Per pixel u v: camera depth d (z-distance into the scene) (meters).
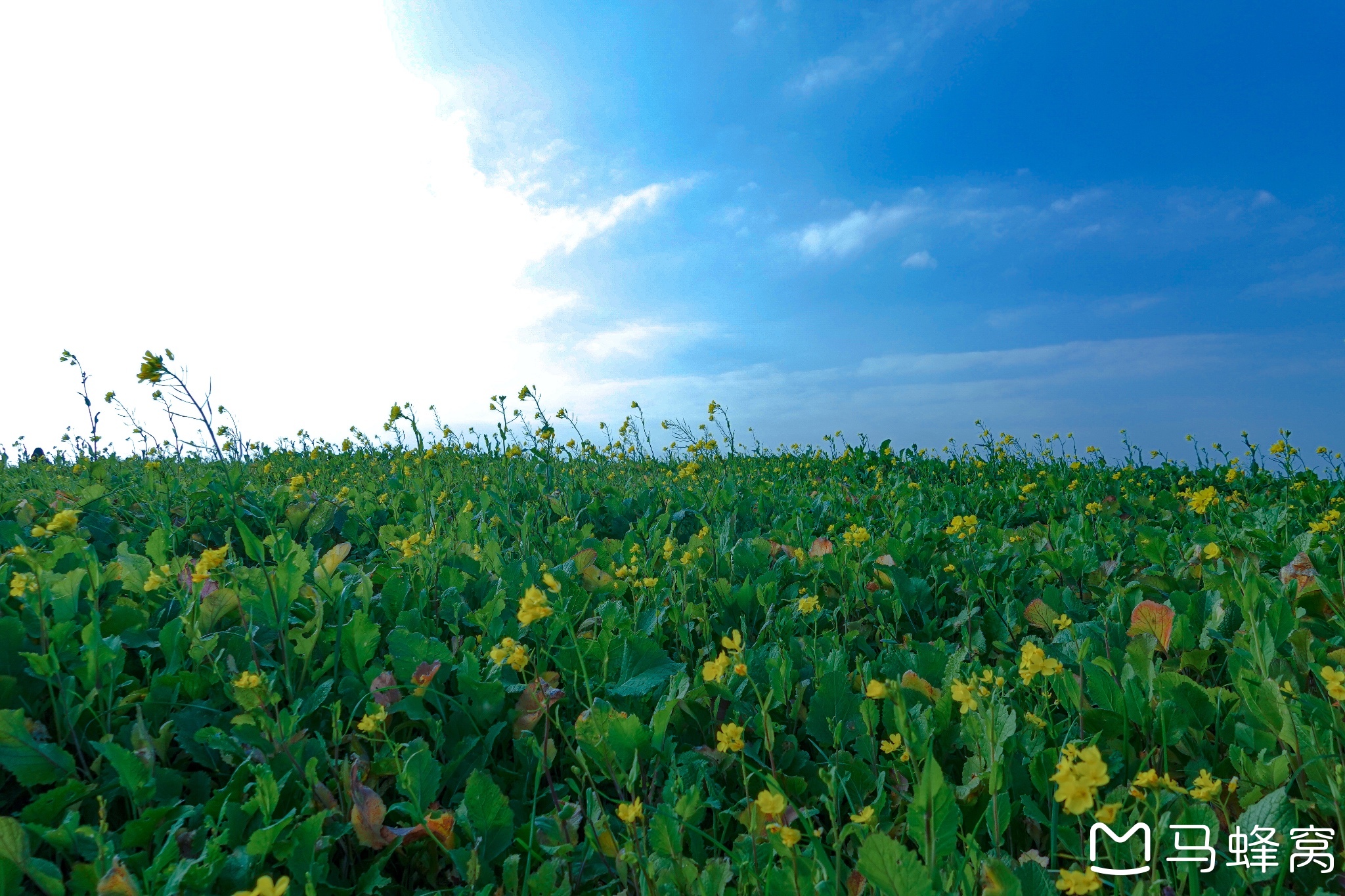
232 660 2.25
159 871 1.55
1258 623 2.20
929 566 3.86
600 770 2.12
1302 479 6.25
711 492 5.43
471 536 3.85
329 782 1.98
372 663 2.54
